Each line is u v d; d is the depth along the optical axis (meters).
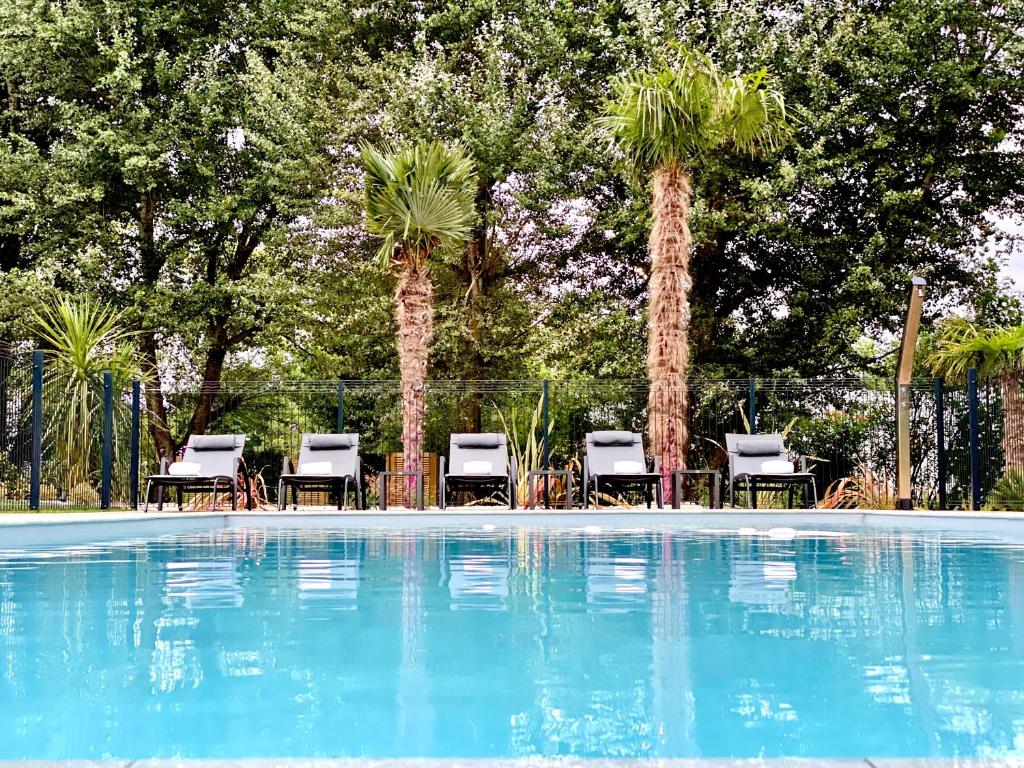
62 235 17.53
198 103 17.28
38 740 1.93
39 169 16.94
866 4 17.22
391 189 12.88
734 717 2.10
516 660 2.71
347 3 18.52
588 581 4.64
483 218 17.91
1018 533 8.71
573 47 17.66
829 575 4.90
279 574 4.99
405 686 2.41
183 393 15.73
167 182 18.06
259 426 19.11
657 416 12.57
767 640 3.01
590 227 18.31
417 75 16.94
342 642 2.99
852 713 2.13
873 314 17.22
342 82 17.89
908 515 10.21
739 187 16.86
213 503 11.09
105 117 17.00
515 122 17.02
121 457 12.29
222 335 18.92
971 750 1.84
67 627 3.28
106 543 7.41
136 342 15.90
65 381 11.79
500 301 19.02
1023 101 17.12
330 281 18.31
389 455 15.40
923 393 13.12
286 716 2.12
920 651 2.83
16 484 11.02
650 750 1.85
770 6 17.52
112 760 1.79
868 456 13.66
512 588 4.36
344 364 18.66
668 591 4.23
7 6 16.55
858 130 16.88
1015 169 16.98
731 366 17.14
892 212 16.55
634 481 12.03
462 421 17.48
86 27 16.75
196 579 4.76
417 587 4.41
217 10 18.33
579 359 16.78
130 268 18.69
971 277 17.73
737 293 18.52
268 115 16.98
